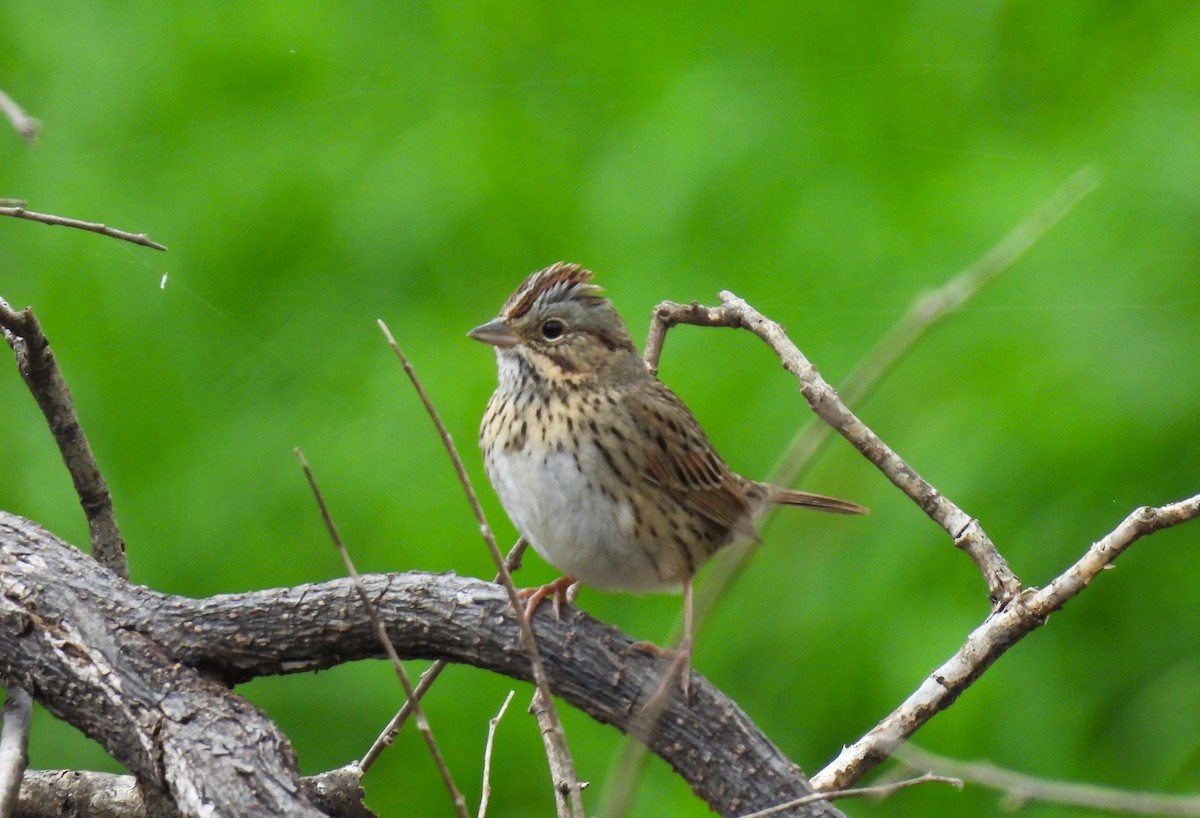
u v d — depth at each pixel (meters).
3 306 6.94
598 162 12.51
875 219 11.73
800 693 10.48
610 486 8.00
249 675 6.62
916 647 10.06
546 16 13.23
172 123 12.84
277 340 12.32
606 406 8.07
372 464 11.68
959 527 7.07
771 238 11.86
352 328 12.34
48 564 6.65
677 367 11.71
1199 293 10.77
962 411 10.79
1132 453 10.27
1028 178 11.55
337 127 12.98
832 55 12.66
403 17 13.45
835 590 10.64
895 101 12.33
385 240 12.52
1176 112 11.62
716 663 10.77
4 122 12.68
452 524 11.43
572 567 8.23
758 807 6.28
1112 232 11.20
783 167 12.05
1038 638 10.60
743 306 8.11
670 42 12.96
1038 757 10.13
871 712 10.24
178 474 11.78
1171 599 10.55
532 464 8.04
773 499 8.46
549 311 8.26
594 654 6.54
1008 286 11.17
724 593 6.44
